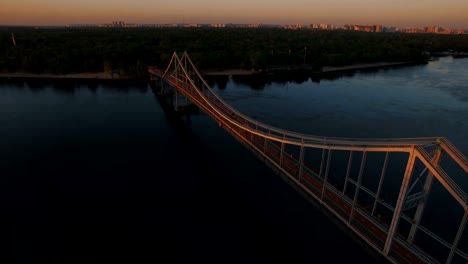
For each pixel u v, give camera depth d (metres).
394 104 95.25
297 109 90.06
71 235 37.69
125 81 132.25
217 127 76.00
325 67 174.38
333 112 86.94
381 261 26.94
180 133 71.88
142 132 72.38
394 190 46.69
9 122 76.94
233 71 159.25
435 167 23.77
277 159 42.12
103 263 33.59
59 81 130.12
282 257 34.50
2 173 52.22
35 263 33.53
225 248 35.84
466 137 68.25
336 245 36.44
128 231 38.53
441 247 35.53
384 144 27.70
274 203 44.38
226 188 48.28
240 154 60.75
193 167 55.25
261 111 87.75
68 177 51.44
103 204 44.00
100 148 63.19
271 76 149.88
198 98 76.25
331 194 34.12
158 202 44.53
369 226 29.38
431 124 76.81
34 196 45.81
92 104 94.88
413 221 29.09
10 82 126.25
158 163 56.81
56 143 65.12
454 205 43.34
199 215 41.62
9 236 37.44
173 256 34.69
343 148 31.62
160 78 116.56
